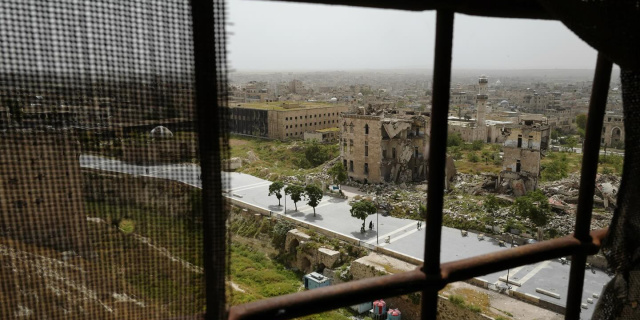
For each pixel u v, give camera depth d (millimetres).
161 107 2725
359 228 39594
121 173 2762
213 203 2822
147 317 2805
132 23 2631
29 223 2707
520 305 25609
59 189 2732
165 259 2844
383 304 28391
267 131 88062
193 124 2752
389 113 58656
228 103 2785
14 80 2521
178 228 2832
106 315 2729
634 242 3424
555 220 37500
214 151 2785
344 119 57562
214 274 2865
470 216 40406
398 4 3133
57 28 2541
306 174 59781
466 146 74500
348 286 3229
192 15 2678
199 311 2881
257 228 43219
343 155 58375
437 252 3490
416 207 43750
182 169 2787
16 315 2680
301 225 40719
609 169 51438
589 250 4094
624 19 2807
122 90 2670
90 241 2795
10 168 2633
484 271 3670
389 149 55625
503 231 37062
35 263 2713
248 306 2971
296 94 164375
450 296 26109
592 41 2939
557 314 24547
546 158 63031
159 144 2760
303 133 87312
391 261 32375
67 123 2668
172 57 2693
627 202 3414
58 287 2744
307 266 37312
